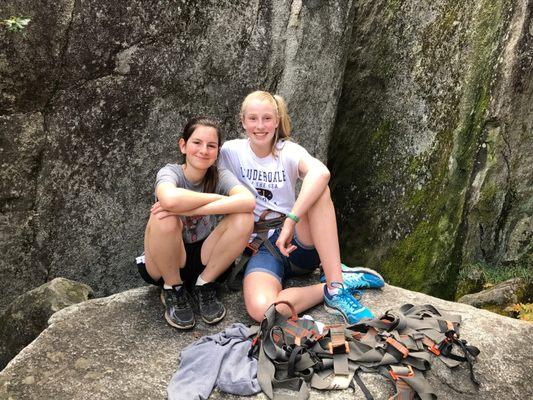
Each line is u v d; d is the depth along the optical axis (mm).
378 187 3137
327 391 1513
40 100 2182
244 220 1716
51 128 2225
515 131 2629
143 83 2361
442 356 1659
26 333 2064
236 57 2555
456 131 2758
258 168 1897
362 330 1681
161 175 1730
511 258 2729
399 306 1950
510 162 2654
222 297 1951
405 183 2994
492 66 2615
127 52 2293
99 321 1778
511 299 2453
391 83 3156
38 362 1587
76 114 2260
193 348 1622
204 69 2490
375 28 3311
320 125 2922
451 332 1695
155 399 1478
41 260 2334
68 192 2320
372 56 3299
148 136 2432
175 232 1654
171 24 2357
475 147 2666
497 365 1685
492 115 2604
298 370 1535
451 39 2854
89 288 2240
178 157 2533
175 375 1542
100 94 2283
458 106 2766
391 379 1546
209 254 1792
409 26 3109
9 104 2127
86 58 2217
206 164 1721
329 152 3480
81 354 1627
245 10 2520
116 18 2234
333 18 2799
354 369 1560
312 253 1929
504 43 2574
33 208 2266
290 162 1863
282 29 2641
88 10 2172
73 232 2369
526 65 2547
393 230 3004
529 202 2717
